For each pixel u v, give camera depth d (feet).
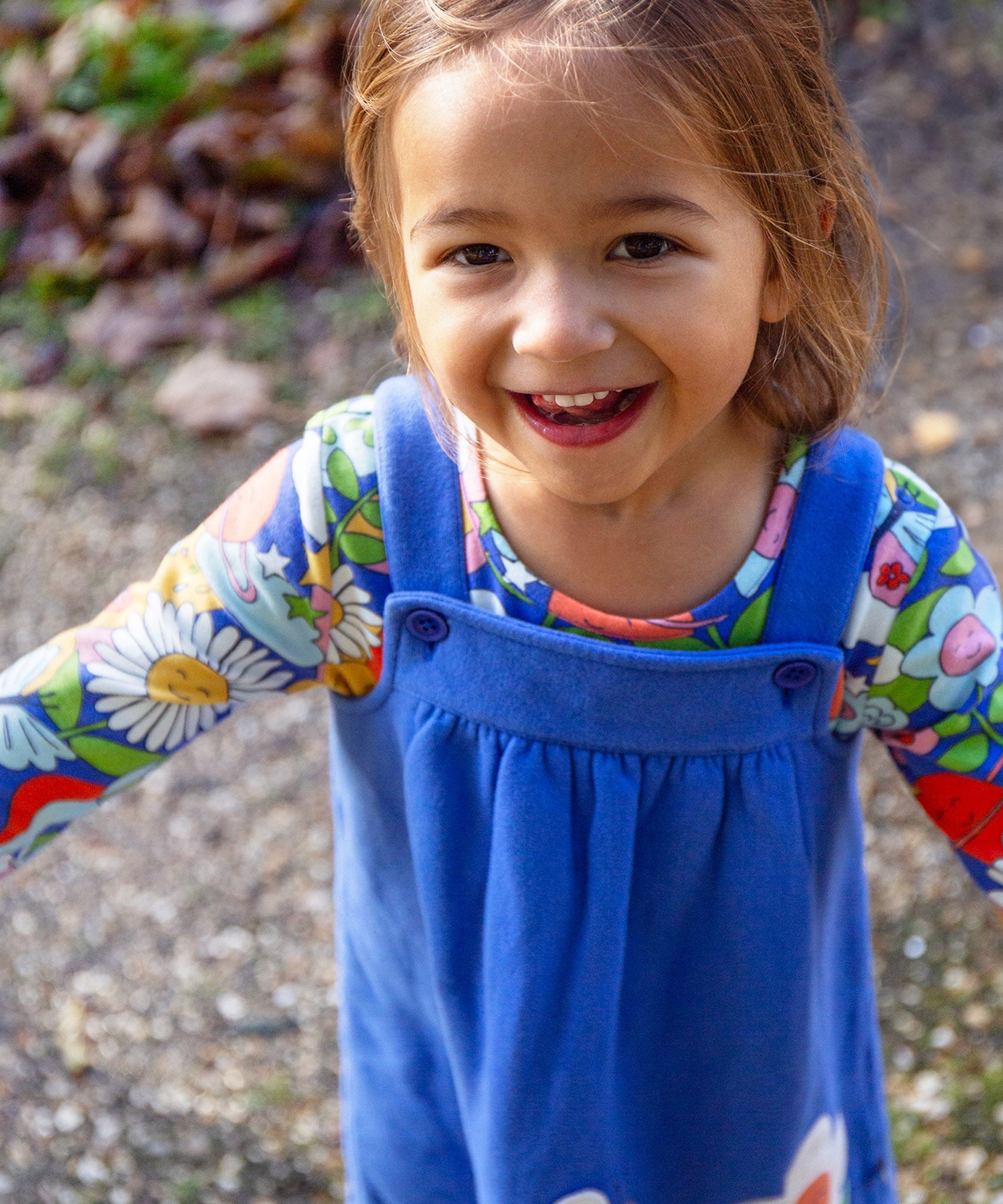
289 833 6.73
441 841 3.11
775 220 2.64
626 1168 3.59
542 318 2.41
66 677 3.11
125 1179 5.54
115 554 7.88
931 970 5.89
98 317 9.05
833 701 3.00
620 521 2.87
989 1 10.80
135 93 9.75
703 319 2.47
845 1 10.53
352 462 3.01
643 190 2.35
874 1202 4.14
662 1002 3.34
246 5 10.14
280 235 9.32
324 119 9.52
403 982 3.59
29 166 9.66
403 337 3.11
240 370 8.69
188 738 3.26
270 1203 5.43
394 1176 3.84
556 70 2.29
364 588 3.04
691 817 3.01
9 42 10.36
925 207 9.40
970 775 3.01
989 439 7.98
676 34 2.38
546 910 3.04
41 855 6.70
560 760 2.97
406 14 2.48
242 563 3.04
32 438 8.54
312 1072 5.86
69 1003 6.15
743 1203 3.63
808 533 2.90
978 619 2.96
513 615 2.96
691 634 2.91
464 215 2.41
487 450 2.91
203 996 6.15
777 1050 3.36
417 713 3.08
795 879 3.13
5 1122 5.74
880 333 3.22
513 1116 3.20
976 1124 5.39
